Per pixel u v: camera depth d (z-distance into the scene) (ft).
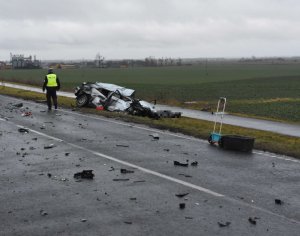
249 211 24.00
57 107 82.07
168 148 42.55
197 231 20.94
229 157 38.70
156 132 53.11
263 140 47.32
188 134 52.19
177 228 21.27
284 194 27.32
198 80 248.32
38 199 25.64
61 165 34.37
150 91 149.38
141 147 42.70
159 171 32.73
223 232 20.88
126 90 78.02
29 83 161.89
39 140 45.85
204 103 99.35
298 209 24.47
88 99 79.51
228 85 198.29
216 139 44.93
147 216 22.91
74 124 58.90
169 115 67.72
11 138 46.96
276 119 68.49
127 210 23.82
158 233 20.59
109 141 45.80
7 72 359.87
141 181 29.84
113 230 20.92
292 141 47.47
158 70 465.06
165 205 24.76
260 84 209.87
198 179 30.55
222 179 30.71
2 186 28.37
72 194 26.63
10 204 24.70
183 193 27.04
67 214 23.09
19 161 35.68
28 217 22.62
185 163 35.24
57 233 20.49
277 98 124.98
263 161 37.27
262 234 20.72
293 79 263.08
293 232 21.04
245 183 29.73
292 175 32.30
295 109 90.63
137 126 58.13
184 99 115.96
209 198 26.21
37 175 31.22
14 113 71.51
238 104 102.47
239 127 57.26
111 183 29.22
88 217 22.67
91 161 35.96
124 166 34.27
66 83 198.18
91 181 29.71
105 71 433.89
